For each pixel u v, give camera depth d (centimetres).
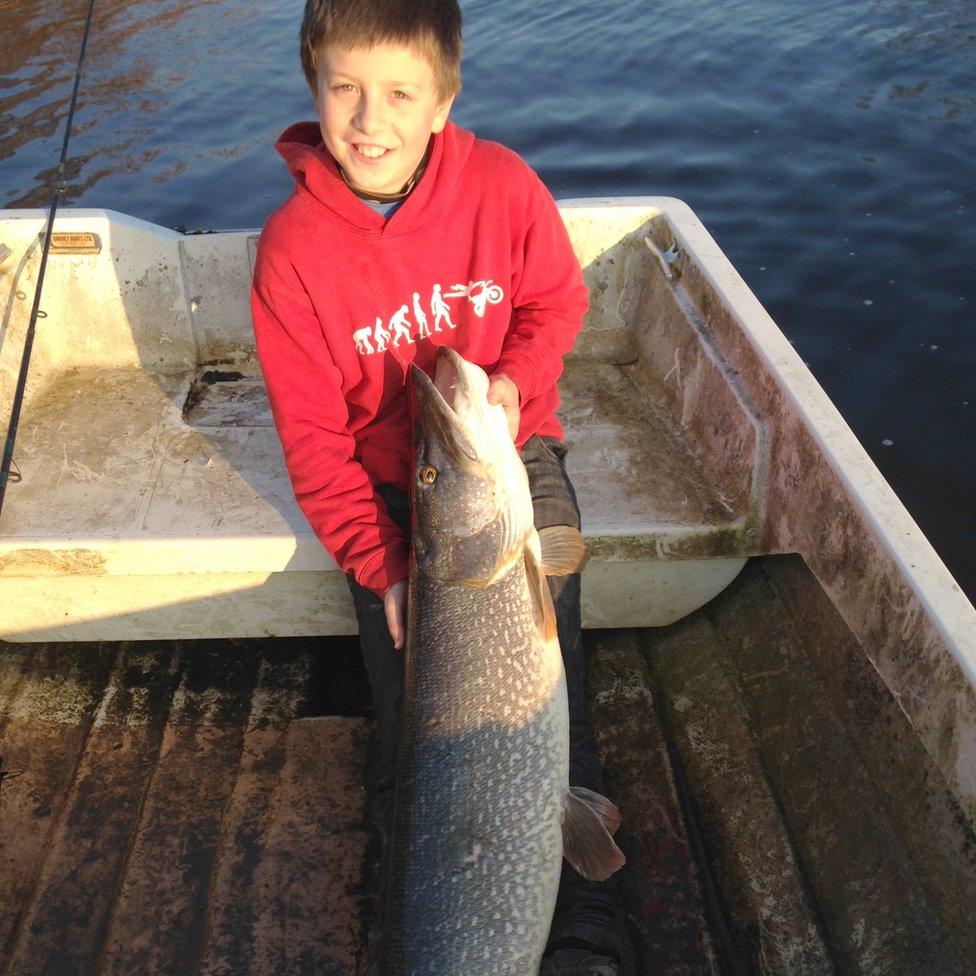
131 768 255
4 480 253
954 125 671
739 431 267
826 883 220
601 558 262
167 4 970
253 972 212
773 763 246
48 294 333
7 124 756
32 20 941
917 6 847
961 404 464
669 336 318
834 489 224
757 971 210
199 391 333
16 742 261
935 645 190
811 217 593
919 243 565
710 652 276
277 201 660
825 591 235
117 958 216
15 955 217
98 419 317
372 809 243
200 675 280
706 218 599
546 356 233
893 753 219
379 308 225
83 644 289
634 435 305
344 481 220
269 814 243
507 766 192
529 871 186
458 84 209
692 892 224
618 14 882
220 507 270
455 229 222
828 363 489
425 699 194
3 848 237
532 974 179
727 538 263
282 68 834
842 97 717
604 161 661
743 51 794
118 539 255
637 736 259
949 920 197
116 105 782
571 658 224
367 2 184
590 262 338
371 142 198
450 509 196
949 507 416
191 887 229
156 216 642
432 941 177
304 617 274
